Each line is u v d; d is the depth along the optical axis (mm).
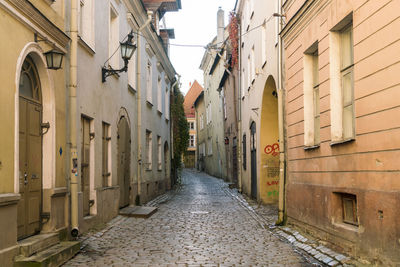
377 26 5742
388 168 5504
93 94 10359
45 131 7430
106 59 11695
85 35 10188
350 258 6520
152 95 19812
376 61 5801
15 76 6070
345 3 6746
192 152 66812
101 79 11133
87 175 10125
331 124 7426
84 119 9922
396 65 5285
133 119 15570
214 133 39094
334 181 7387
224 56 29078
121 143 13586
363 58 6180
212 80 39312
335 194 7453
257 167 16141
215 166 39375
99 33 10953
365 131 6156
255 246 8219
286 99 10586
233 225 11102
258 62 15516
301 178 9422
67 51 8406
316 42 8289
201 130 52000
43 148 7426
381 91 5672
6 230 5664
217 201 18172
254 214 13281
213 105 39250
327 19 7555
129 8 14680
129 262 6797
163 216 13062
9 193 5750
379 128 5738
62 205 8031
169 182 25406
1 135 5629
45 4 7398
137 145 16141
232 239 9016
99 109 10922
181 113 29203
